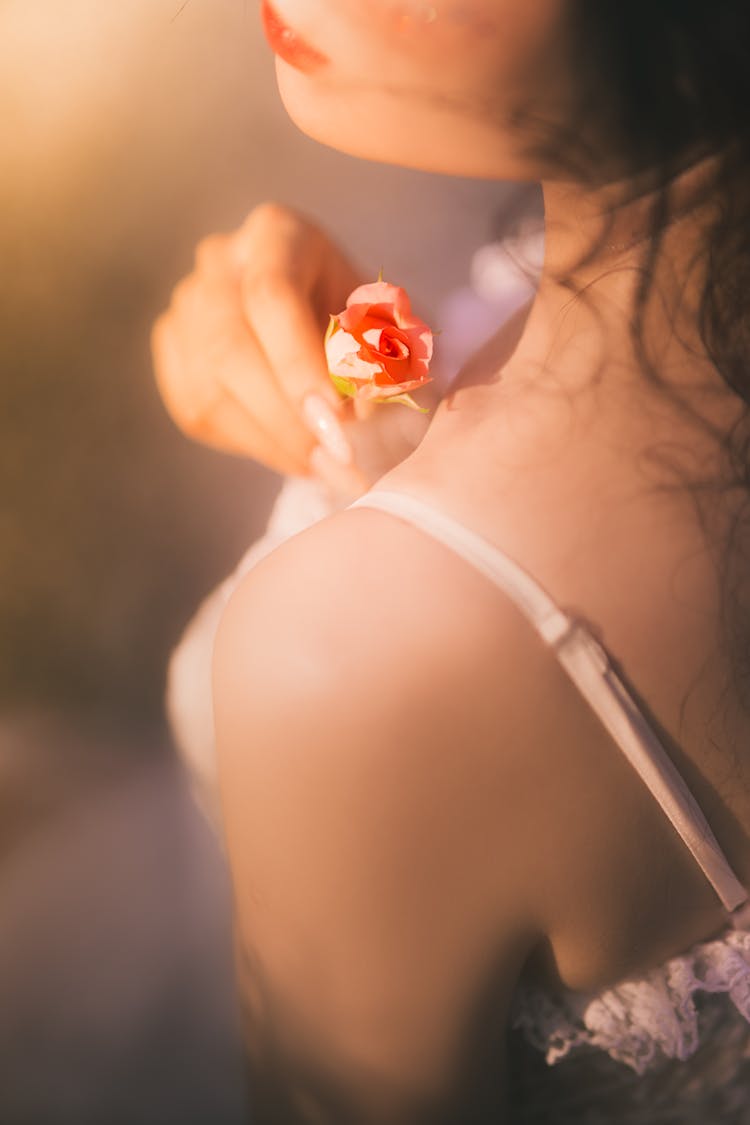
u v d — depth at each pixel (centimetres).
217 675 55
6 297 172
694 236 55
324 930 55
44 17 159
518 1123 62
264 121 157
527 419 56
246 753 54
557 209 57
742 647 56
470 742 53
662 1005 59
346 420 71
